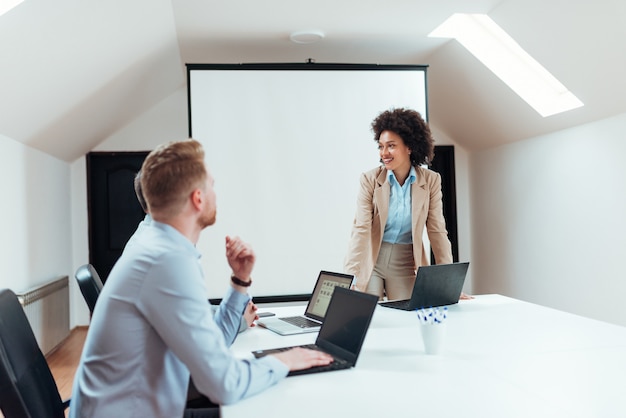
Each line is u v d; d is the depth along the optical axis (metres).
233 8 4.08
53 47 3.36
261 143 4.88
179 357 1.35
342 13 4.21
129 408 1.39
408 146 3.07
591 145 4.42
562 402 1.28
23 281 4.43
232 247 1.80
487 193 6.21
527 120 5.09
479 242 6.45
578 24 3.58
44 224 5.04
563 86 4.54
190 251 1.50
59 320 5.19
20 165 4.41
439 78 5.54
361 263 3.09
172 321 1.34
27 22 2.92
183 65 5.48
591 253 4.46
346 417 1.21
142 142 6.16
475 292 6.57
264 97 4.89
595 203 4.39
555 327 2.07
